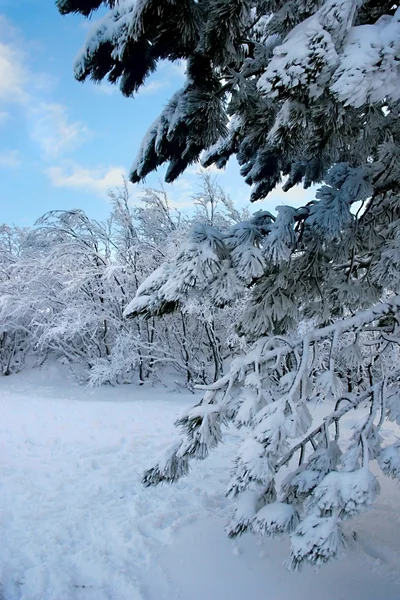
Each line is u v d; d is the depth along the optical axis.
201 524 3.39
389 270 2.41
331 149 2.41
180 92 2.22
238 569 2.69
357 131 2.35
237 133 2.97
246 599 2.43
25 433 6.62
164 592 2.57
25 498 4.14
